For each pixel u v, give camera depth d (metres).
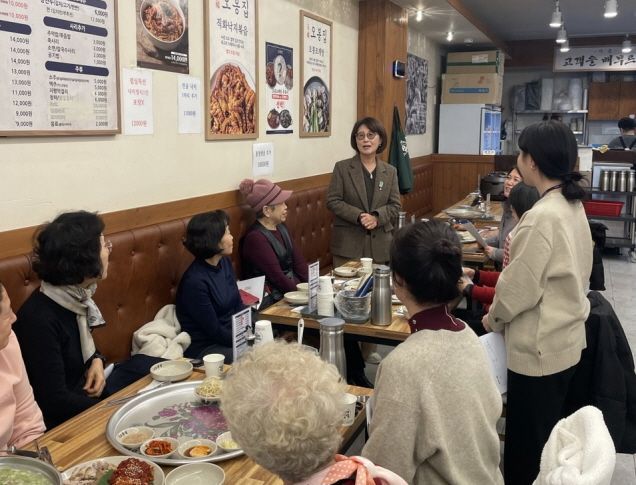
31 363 1.94
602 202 7.12
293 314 2.63
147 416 1.67
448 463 1.24
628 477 2.79
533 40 10.19
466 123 8.66
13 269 2.22
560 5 7.51
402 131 5.80
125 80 2.81
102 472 1.35
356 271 3.38
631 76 10.28
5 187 2.29
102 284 2.66
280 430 0.84
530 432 2.06
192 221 2.92
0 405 1.55
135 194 2.95
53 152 2.48
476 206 5.80
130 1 2.81
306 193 4.63
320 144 5.03
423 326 1.34
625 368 2.27
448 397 1.25
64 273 1.95
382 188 4.08
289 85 4.40
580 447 1.14
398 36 5.89
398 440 1.23
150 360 2.58
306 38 4.60
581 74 10.59
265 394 0.87
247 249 3.56
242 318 2.04
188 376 1.93
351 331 2.48
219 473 1.35
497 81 8.62
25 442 1.62
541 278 1.96
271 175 4.24
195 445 1.49
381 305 2.46
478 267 3.87
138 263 2.87
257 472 1.38
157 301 3.00
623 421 2.18
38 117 2.36
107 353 2.70
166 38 3.07
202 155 3.45
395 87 5.90
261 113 4.06
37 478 1.15
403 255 1.33
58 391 1.95
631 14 8.13
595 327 2.21
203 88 3.41
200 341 2.93
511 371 2.07
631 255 7.28
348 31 5.44
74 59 2.49
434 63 8.70
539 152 1.99
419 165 8.07
